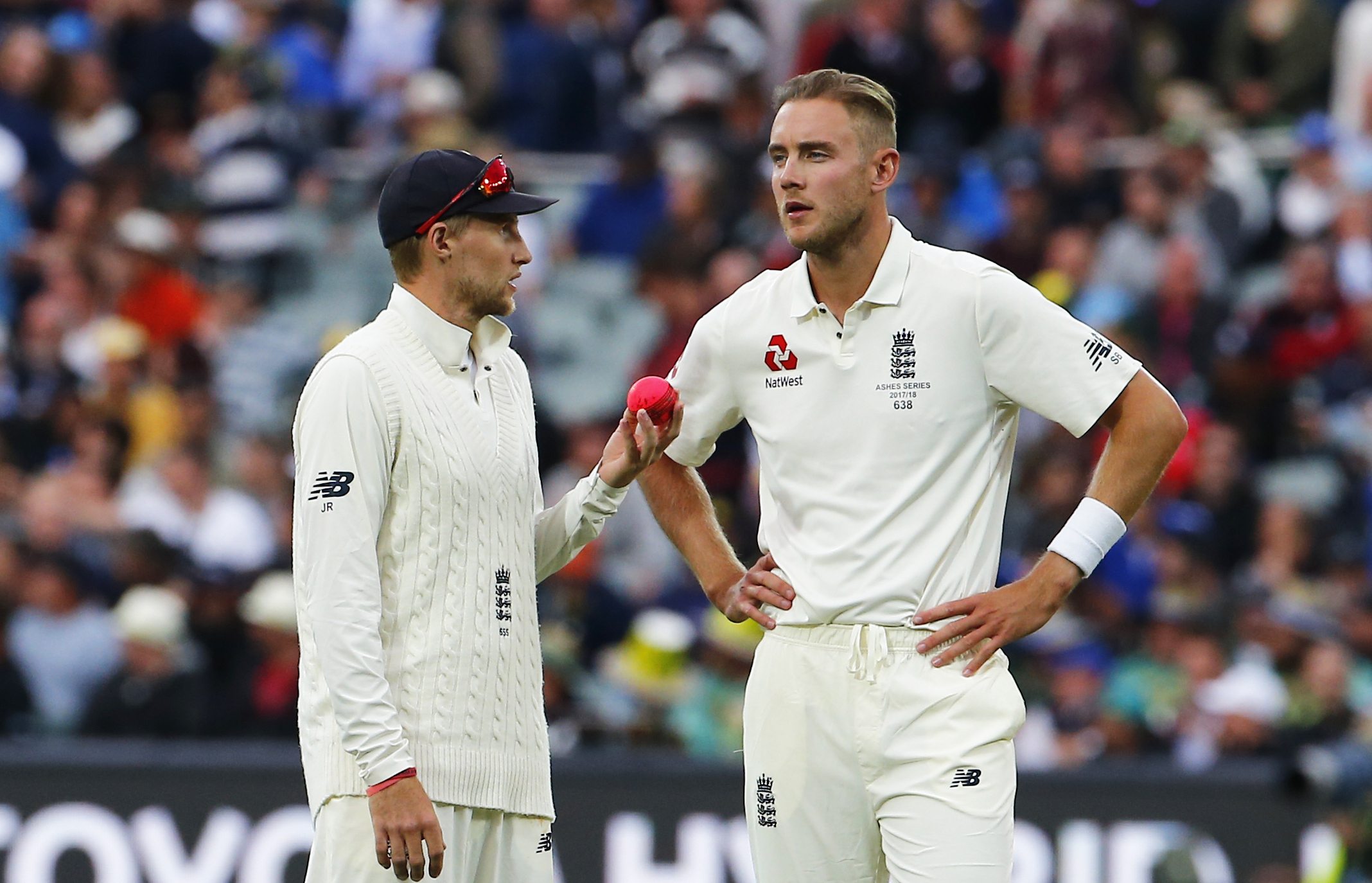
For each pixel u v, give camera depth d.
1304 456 42.72
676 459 18.62
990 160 49.25
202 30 56.44
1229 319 44.81
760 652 17.95
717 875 29.30
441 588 16.64
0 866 29.20
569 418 43.94
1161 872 29.16
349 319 46.66
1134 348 43.75
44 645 35.62
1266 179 48.34
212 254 48.34
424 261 16.92
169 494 39.72
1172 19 53.56
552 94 51.97
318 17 56.69
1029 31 52.47
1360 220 47.25
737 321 17.81
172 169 49.88
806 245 17.00
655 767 29.61
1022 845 29.45
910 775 17.05
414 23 54.59
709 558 18.52
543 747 17.38
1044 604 17.00
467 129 51.25
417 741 16.42
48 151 50.00
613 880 29.27
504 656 16.89
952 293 17.09
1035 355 16.97
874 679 17.09
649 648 33.75
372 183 49.22
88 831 29.39
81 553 37.97
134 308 45.84
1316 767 26.33
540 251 47.59
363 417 16.36
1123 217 47.75
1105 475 17.11
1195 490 40.81
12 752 29.58
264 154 49.34
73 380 44.31
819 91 17.06
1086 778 29.59
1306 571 39.38
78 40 56.25
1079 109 51.16
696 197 46.75
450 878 16.50
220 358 45.00
